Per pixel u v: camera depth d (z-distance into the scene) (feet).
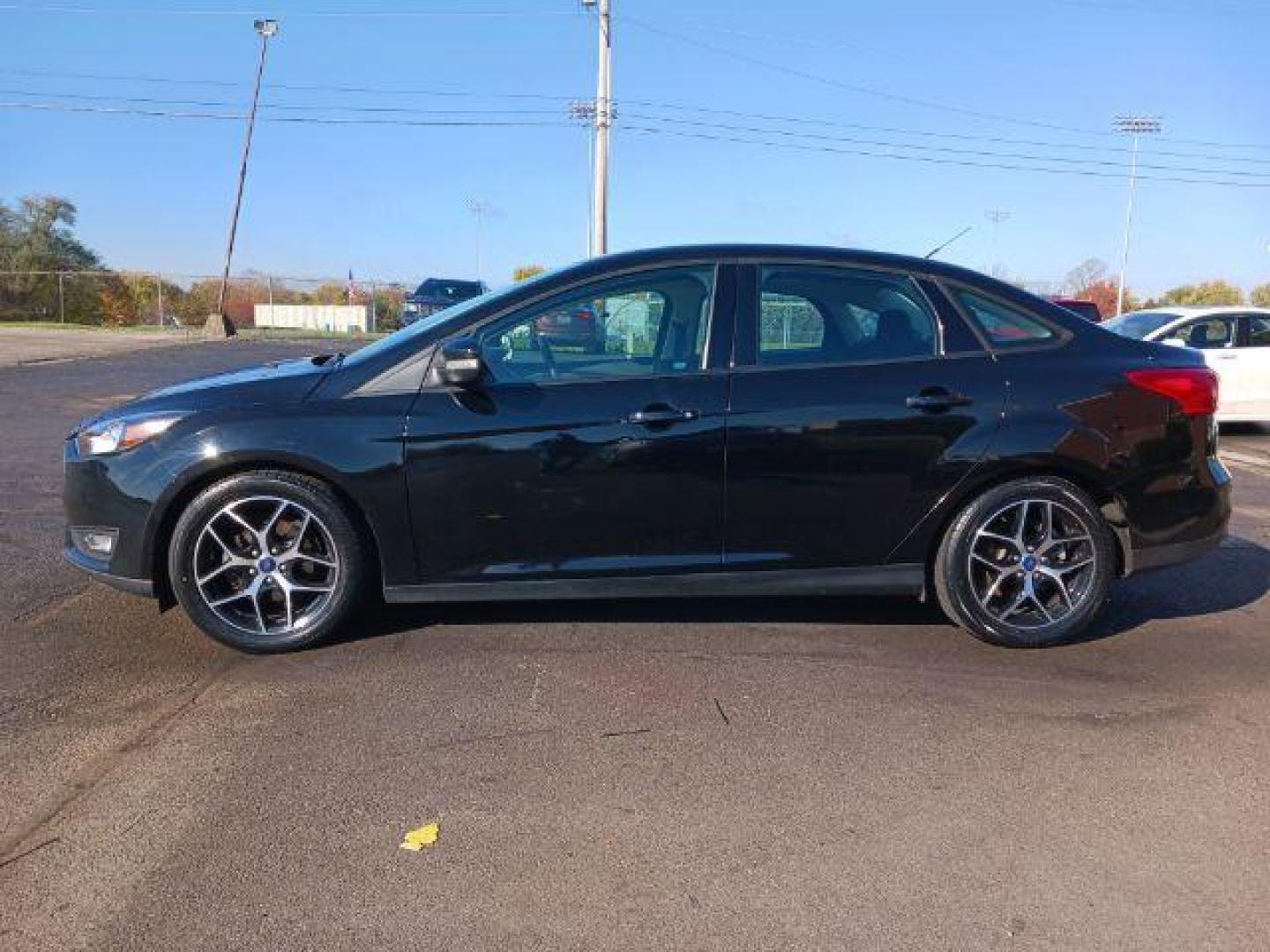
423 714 11.88
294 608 13.73
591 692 12.55
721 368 13.69
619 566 13.70
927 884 8.74
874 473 13.73
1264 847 9.40
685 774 10.59
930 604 16.17
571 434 13.32
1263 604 16.55
